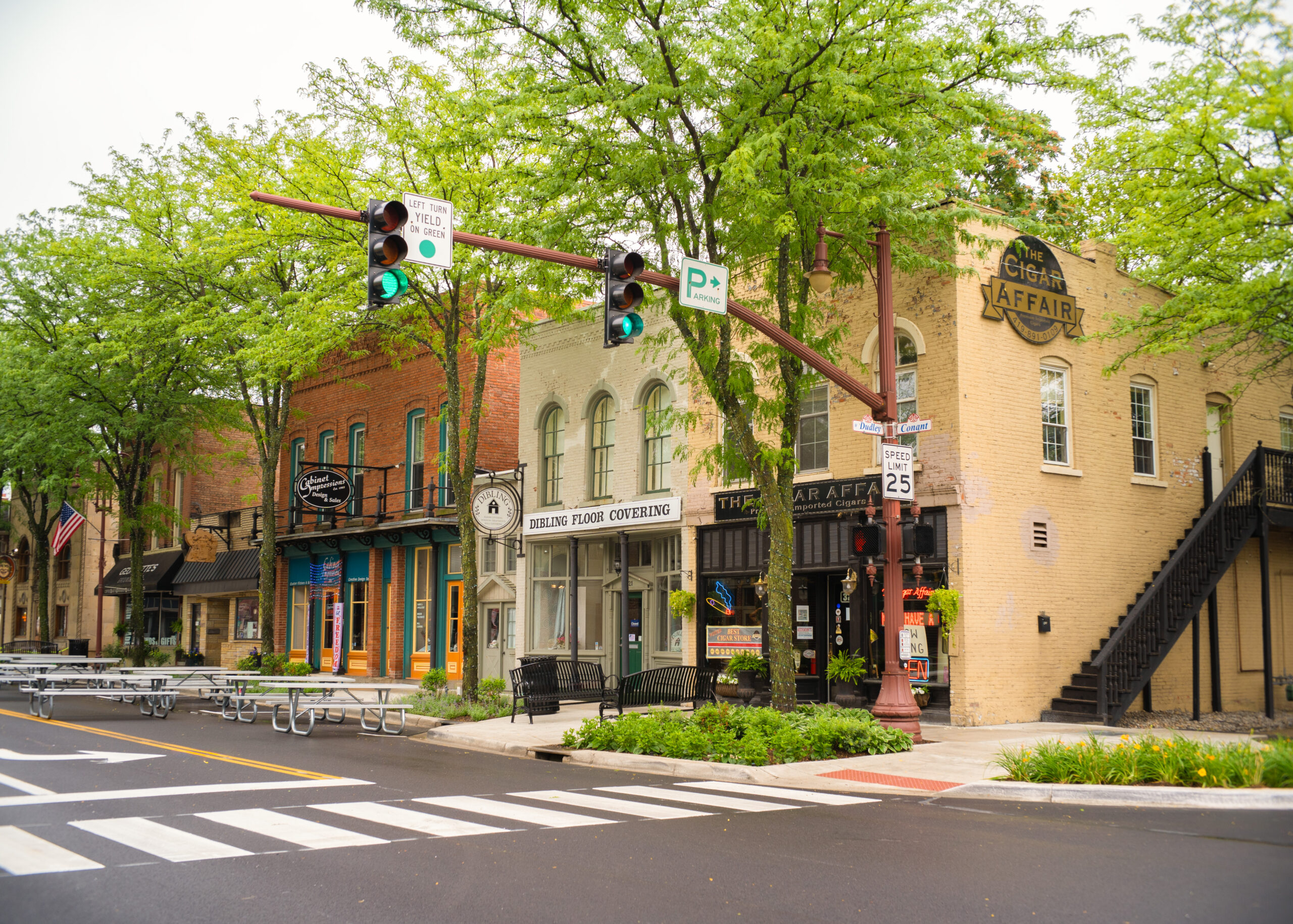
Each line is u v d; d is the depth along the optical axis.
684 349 16.12
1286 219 13.41
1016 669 16.48
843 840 7.82
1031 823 8.54
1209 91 13.27
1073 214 22.73
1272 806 9.01
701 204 14.04
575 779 11.51
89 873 6.49
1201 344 19.84
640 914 5.73
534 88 13.96
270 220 21.45
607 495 22.62
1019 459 17.03
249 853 7.12
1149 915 5.61
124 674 20.80
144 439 29.77
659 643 21.39
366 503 28.92
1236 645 19.97
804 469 18.97
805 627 18.67
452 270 18.64
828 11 12.73
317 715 19.70
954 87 13.51
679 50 13.30
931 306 16.92
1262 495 18.44
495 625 25.48
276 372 24.47
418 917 5.64
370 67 18.88
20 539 50.25
